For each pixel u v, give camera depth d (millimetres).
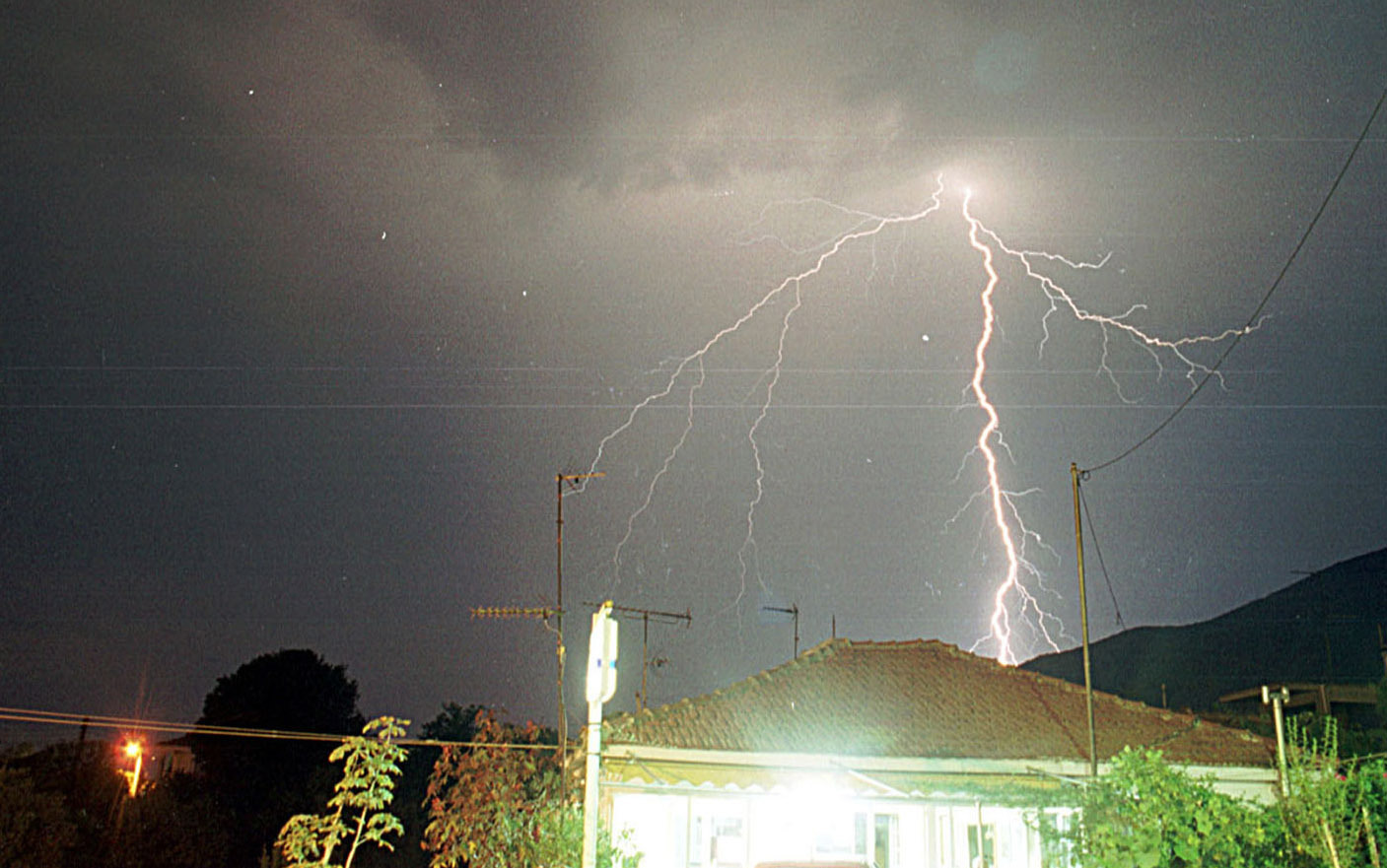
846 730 18375
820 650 21703
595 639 11867
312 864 10102
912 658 21688
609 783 16578
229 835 31203
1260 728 24766
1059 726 18891
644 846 17062
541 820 15508
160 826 27078
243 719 37531
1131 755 11055
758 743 17562
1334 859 9969
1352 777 10992
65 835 21891
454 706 37188
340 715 39844
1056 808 16531
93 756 26812
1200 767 17266
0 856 20141
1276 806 10812
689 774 16422
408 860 29844
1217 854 10281
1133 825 10633
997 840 17531
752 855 17031
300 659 39531
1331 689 24203
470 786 16625
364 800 10438
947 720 18938
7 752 25734
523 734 17984
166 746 38906
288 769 37531
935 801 16188
